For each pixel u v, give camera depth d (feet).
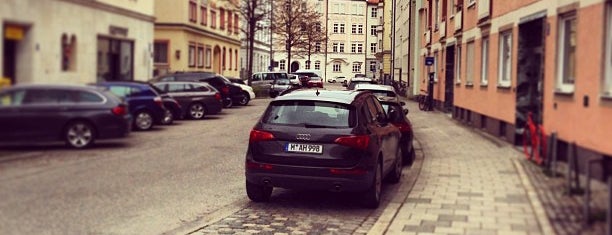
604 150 33.58
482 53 67.92
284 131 30.63
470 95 73.67
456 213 28.25
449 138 59.36
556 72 42.65
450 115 91.97
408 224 26.45
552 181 34.30
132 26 64.44
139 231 25.50
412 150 46.14
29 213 27.45
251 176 30.94
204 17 149.18
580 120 37.42
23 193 31.58
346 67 363.56
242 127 74.02
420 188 34.24
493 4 62.03
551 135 38.55
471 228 25.55
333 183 29.94
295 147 30.32
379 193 32.22
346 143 29.96
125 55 62.85
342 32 362.12
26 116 44.68
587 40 36.86
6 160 42.47
